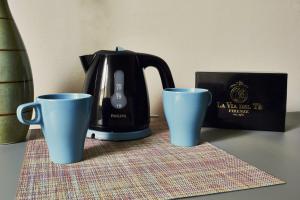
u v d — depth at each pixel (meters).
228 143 0.64
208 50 0.87
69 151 0.51
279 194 0.41
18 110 0.51
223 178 0.46
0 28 0.58
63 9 0.77
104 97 0.64
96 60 0.65
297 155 0.57
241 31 0.89
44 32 0.77
